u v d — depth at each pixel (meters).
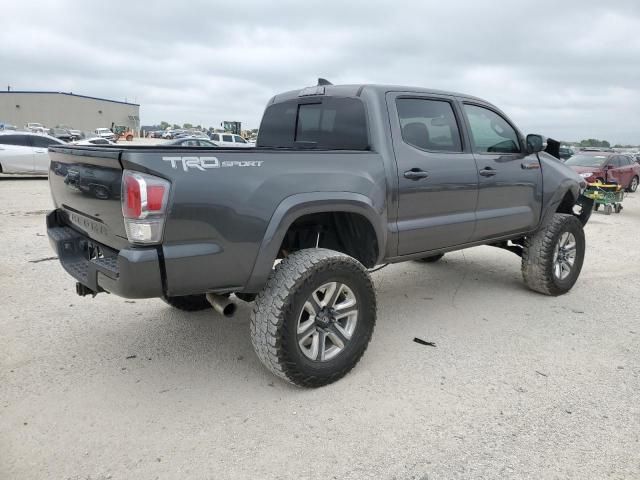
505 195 4.52
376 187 3.42
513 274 6.03
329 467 2.47
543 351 3.82
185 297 4.32
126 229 2.57
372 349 3.81
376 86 3.74
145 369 3.45
